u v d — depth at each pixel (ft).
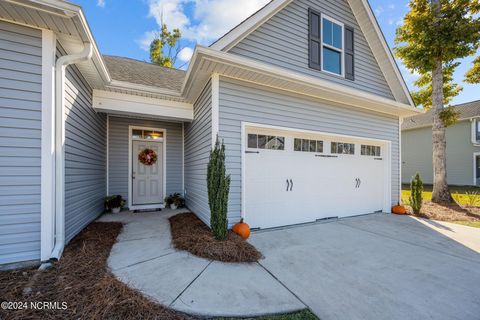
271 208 15.33
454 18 21.56
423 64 24.06
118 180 20.38
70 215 11.17
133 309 6.19
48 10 8.10
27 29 8.95
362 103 18.39
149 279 7.93
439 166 25.14
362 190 20.24
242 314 6.28
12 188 8.66
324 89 15.53
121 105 16.30
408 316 6.33
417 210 20.49
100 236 12.16
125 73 19.24
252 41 14.47
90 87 14.96
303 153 16.81
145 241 11.80
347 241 12.78
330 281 8.21
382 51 20.31
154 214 18.33
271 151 15.42
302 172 16.75
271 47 15.15
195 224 14.51
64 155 10.16
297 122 16.03
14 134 8.73
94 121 15.94
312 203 17.20
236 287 7.64
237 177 13.78
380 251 11.27
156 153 22.04
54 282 7.39
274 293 7.34
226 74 13.34
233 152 13.67
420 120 53.11
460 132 46.16
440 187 25.02
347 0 19.04
